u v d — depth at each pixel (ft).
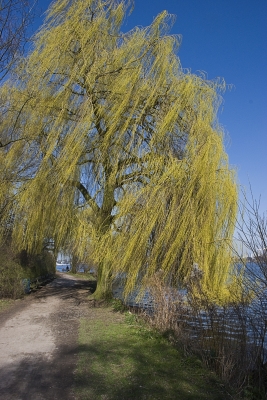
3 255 46.55
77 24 37.04
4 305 39.65
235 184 33.01
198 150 32.42
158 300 26.55
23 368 18.13
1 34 26.35
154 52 36.11
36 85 37.29
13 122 39.06
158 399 14.74
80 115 35.14
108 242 33.37
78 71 36.14
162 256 31.22
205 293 22.67
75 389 15.42
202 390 16.10
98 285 42.80
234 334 20.18
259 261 17.52
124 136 34.88
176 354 20.53
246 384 18.19
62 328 27.37
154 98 34.63
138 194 32.50
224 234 31.58
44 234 41.42
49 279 84.94
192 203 30.94
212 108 36.17
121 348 21.48
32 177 39.24
